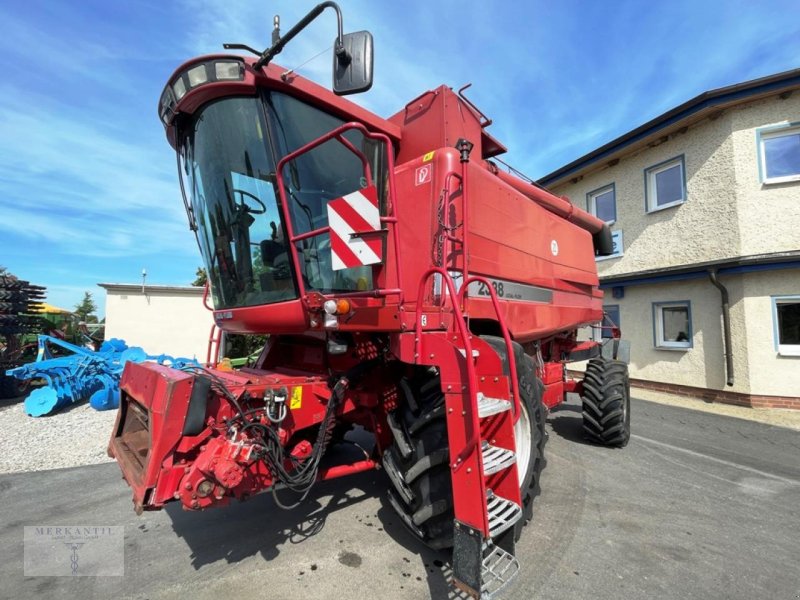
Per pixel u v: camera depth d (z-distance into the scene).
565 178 11.98
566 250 5.36
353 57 2.21
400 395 2.90
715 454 5.00
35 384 10.45
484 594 2.00
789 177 7.64
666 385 9.23
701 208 8.62
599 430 5.09
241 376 2.94
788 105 7.66
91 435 5.95
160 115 3.19
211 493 2.24
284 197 2.60
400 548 2.87
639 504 3.61
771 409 7.50
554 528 3.17
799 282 7.38
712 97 8.02
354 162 3.13
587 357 7.46
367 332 2.95
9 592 2.43
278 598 2.36
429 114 3.55
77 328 15.93
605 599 2.38
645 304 9.77
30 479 4.28
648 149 9.80
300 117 2.85
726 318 8.02
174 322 14.20
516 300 3.96
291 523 3.23
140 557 2.79
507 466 2.29
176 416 2.23
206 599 2.35
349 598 2.36
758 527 3.24
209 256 3.30
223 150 2.84
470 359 2.11
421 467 2.45
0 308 10.30
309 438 3.08
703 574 2.63
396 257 2.46
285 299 2.81
